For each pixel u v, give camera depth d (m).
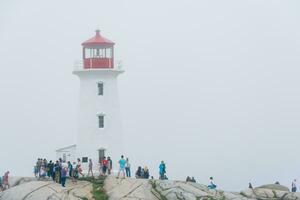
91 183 76.50
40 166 79.81
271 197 77.69
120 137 88.00
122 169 79.06
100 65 87.19
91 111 87.31
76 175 77.56
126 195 72.56
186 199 72.56
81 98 87.88
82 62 87.94
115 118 87.81
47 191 72.62
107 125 87.38
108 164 82.69
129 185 74.38
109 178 76.25
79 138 87.81
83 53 88.19
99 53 88.06
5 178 78.31
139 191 73.31
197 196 73.19
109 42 87.94
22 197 72.31
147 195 72.81
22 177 79.00
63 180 74.56
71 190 73.69
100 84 87.44
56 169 76.50
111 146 87.38
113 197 72.38
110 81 87.81
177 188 73.88
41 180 77.62
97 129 87.25
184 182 75.88
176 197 72.69
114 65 88.12
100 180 77.44
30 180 78.50
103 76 87.44
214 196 74.12
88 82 87.56
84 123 87.50
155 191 73.81
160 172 79.44
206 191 75.38
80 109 87.94
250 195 77.69
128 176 80.50
